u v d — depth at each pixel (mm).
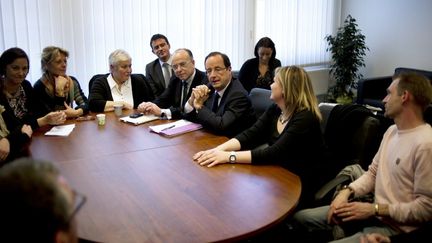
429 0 5488
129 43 4508
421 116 1677
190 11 4848
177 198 1583
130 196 1598
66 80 3238
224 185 1716
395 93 1696
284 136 2045
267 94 2924
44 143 2314
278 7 5746
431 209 1559
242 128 2600
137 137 2443
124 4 4395
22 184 646
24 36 3904
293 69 2127
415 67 5809
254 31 5543
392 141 1784
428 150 1574
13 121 2539
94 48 4320
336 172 2168
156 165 1952
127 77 3311
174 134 2492
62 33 4113
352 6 6461
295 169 2068
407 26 5805
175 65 3139
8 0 3762
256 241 1947
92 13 4238
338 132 2316
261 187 1698
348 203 1797
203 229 1345
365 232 1718
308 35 6250
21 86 2883
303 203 2041
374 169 1915
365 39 6383
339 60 6078
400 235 1511
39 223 638
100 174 1833
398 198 1709
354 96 6250
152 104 3016
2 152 2057
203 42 5035
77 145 2279
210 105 2840
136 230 1336
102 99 3236
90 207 1499
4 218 633
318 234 1922
